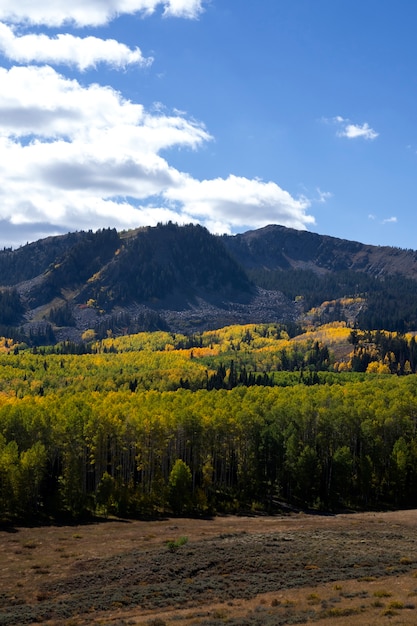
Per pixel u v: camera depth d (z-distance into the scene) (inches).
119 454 5073.8
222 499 4842.5
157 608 2132.1
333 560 2539.4
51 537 3558.1
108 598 2284.7
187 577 2527.1
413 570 2297.0
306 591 2117.4
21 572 2822.3
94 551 3161.9
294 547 2839.6
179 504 4389.8
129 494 4448.8
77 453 4591.5
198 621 1824.6
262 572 2484.0
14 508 4119.1
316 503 4726.9
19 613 2199.8
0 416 4874.5
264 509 4606.3
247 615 1861.5
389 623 1552.7
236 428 5103.3
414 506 4808.1
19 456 4468.5
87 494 4709.6
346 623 1604.3
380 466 5059.1
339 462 4781.0
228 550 2837.1
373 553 2650.1
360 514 4379.9
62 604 2282.2
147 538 3462.1
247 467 5083.7
